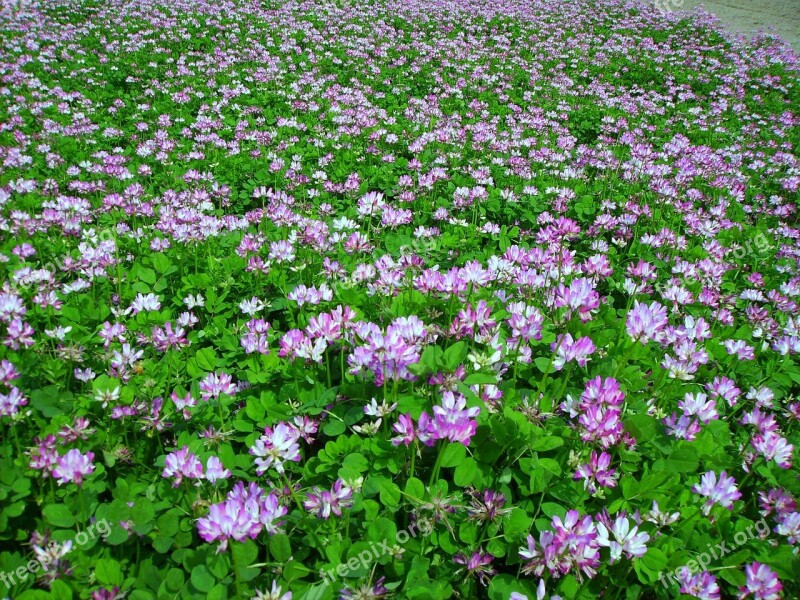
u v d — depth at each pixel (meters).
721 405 0.36
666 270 0.55
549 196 0.72
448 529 0.26
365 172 0.80
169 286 0.50
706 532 0.27
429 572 0.25
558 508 0.27
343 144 0.88
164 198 0.66
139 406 0.32
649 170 0.82
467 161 0.85
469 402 0.28
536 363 0.33
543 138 1.02
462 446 0.27
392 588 0.24
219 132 0.95
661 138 1.12
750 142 1.18
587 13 2.25
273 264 0.50
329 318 0.32
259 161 0.81
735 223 0.70
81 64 1.30
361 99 1.16
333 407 0.32
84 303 0.43
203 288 0.48
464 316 0.33
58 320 0.42
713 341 0.41
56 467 0.26
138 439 0.33
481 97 1.29
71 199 0.59
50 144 0.83
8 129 0.90
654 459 0.30
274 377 0.36
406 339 0.31
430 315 0.38
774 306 0.51
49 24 1.62
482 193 0.66
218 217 0.66
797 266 0.61
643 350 0.37
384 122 1.01
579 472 0.27
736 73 1.67
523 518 0.26
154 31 1.59
